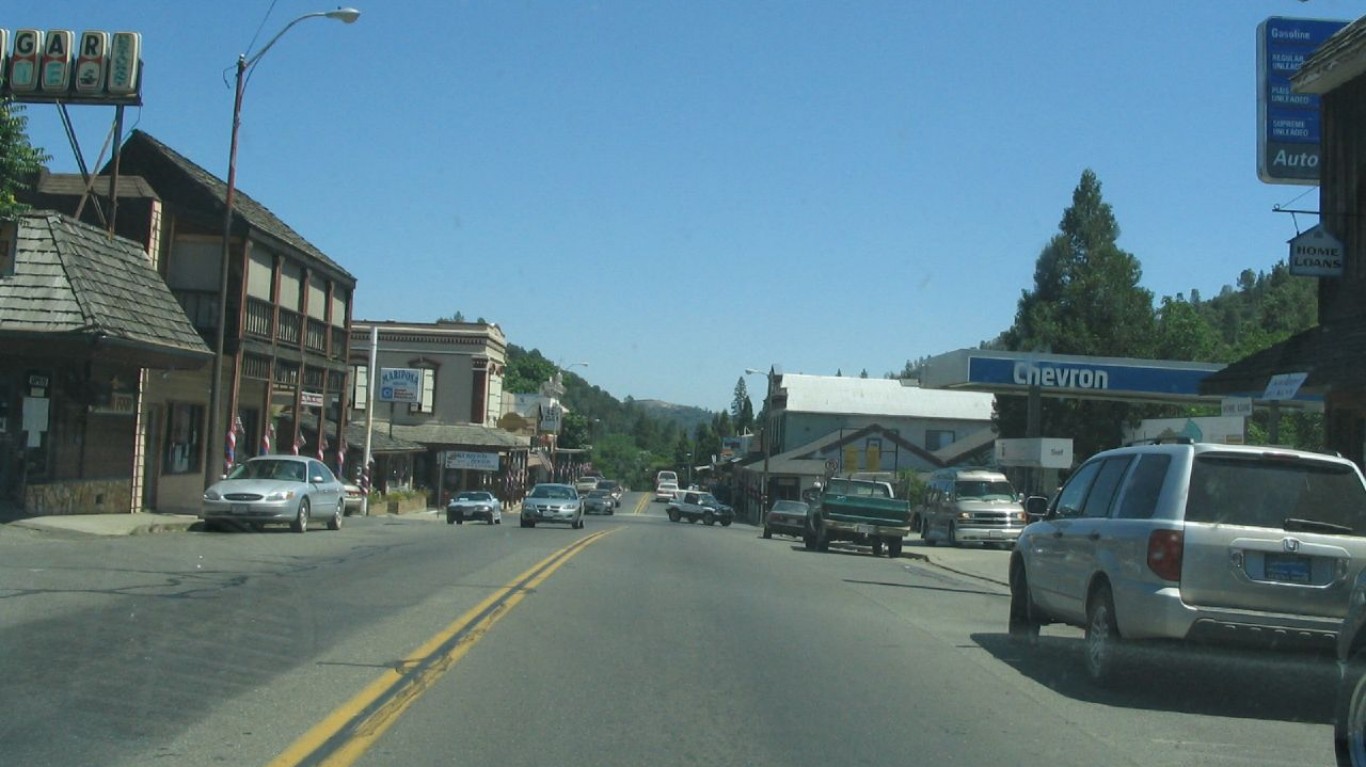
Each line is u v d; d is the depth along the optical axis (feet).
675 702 28.84
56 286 70.49
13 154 66.44
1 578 45.73
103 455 82.07
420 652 34.17
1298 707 30.83
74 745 22.95
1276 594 29.12
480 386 220.64
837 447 239.91
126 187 93.71
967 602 55.67
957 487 114.42
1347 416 54.65
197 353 81.56
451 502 141.08
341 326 131.64
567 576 57.93
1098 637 32.27
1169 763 24.67
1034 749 25.44
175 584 46.62
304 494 83.05
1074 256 179.11
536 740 24.73
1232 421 63.57
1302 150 60.90
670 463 620.49
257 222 106.11
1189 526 29.55
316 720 25.62
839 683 32.09
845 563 82.02
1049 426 171.01
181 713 25.79
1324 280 56.13
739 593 54.13
